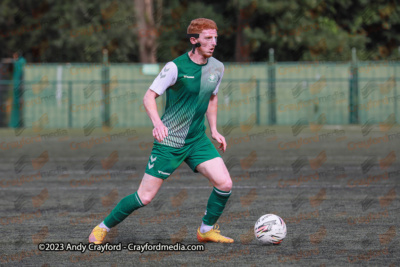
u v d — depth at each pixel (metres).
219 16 113.81
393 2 113.06
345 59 111.38
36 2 113.56
